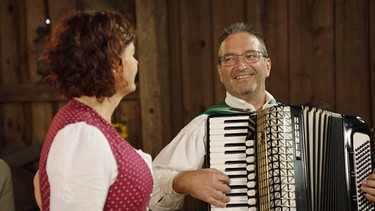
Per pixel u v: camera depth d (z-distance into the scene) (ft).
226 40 8.04
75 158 4.52
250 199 6.68
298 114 6.70
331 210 6.65
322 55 13.25
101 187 4.54
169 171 7.59
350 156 6.82
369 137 7.02
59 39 4.83
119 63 4.90
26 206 13.10
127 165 4.76
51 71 4.89
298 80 13.44
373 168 7.02
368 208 6.88
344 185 6.73
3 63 15.29
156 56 13.97
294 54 13.44
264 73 8.09
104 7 14.42
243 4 13.74
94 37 4.75
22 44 15.15
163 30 13.98
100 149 4.58
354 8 12.95
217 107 8.07
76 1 14.76
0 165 7.78
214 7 13.91
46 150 4.79
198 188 6.84
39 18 14.99
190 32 14.14
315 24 13.25
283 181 6.43
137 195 4.84
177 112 14.39
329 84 13.24
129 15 14.39
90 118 4.79
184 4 14.11
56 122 4.89
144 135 14.24
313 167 6.63
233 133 7.01
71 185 4.45
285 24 13.47
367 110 13.01
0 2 15.19
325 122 6.84
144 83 14.11
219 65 8.20
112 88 4.90
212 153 7.01
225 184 6.82
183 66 14.26
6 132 15.46
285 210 6.36
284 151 6.51
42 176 4.77
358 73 13.01
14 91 15.17
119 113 14.71
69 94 4.92
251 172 6.73
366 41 12.92
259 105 8.20
